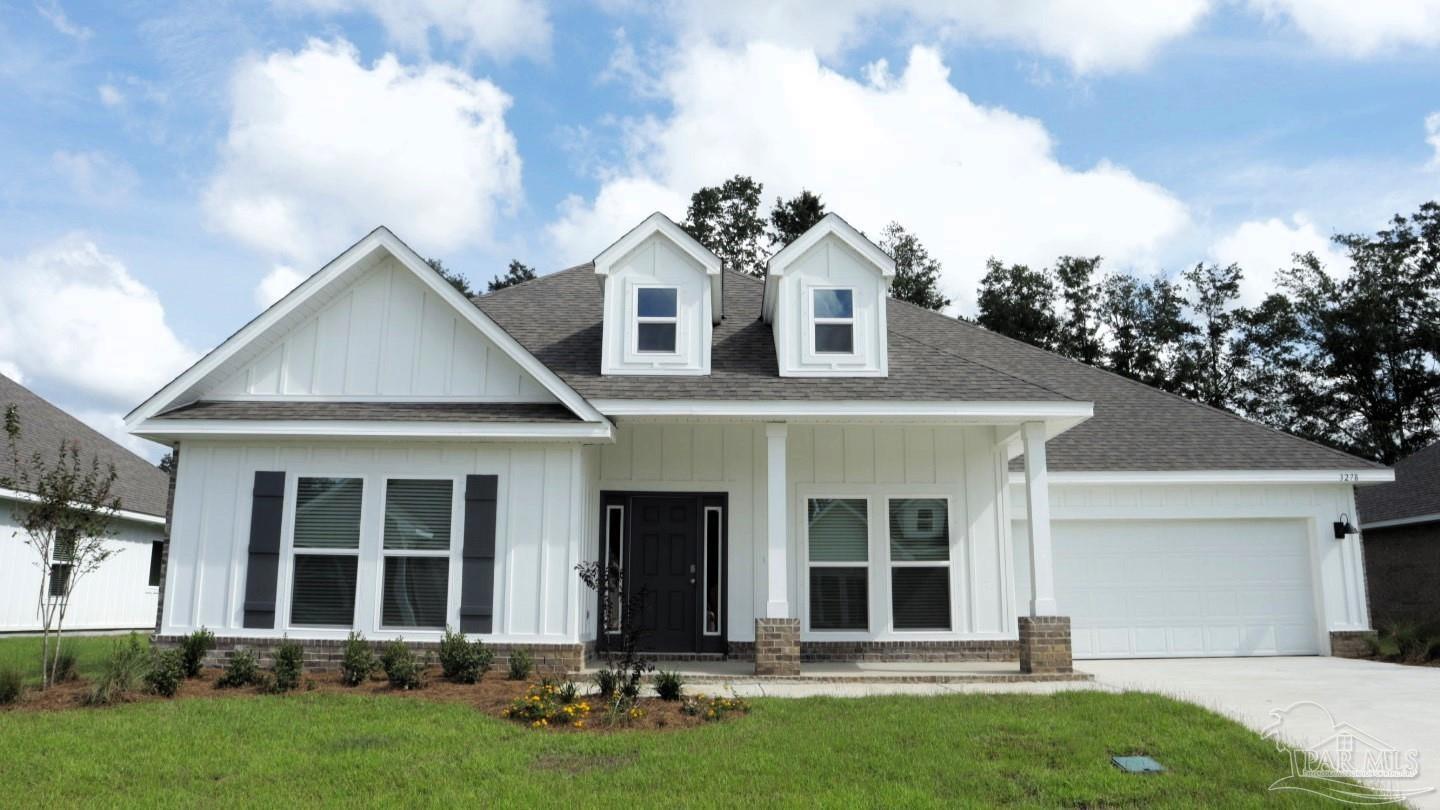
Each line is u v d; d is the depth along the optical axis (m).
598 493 14.59
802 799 6.38
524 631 12.32
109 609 22.95
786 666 12.31
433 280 13.09
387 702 9.77
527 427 12.44
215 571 12.55
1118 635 16.27
